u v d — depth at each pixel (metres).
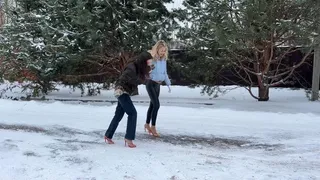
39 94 12.56
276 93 13.46
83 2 9.94
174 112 8.96
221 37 9.03
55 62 11.24
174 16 11.30
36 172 4.79
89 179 4.59
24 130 7.14
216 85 12.45
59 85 13.52
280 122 8.03
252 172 4.93
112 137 6.54
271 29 8.86
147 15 10.62
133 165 5.10
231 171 4.95
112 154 5.58
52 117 8.48
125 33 10.46
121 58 11.98
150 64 5.95
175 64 11.82
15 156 5.39
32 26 11.64
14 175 4.68
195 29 11.21
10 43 11.57
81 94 12.77
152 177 4.69
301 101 11.31
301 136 6.93
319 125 7.75
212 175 4.78
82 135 6.83
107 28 10.57
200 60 11.45
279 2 8.71
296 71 13.55
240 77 11.73
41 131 7.10
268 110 9.53
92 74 12.55
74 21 10.08
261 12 8.56
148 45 10.68
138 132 7.11
